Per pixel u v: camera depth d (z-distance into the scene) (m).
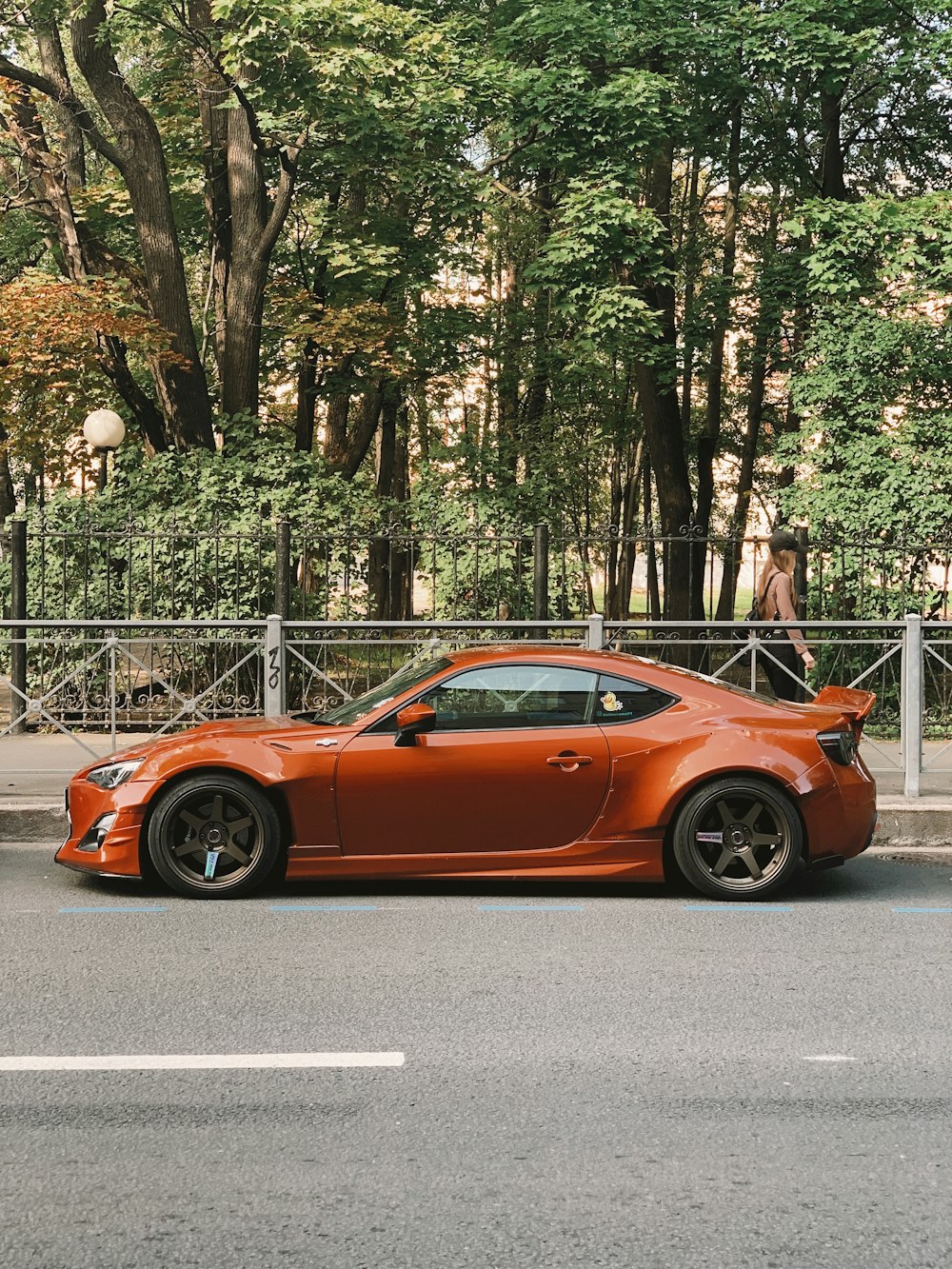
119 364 19.23
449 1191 3.75
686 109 20.70
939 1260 3.36
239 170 19.83
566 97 18.92
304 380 22.88
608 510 37.56
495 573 15.32
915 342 16.88
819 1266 3.33
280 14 16.17
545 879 7.84
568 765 7.59
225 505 16.64
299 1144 4.08
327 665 13.79
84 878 8.20
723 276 23.83
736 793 7.61
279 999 5.63
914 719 10.09
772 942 6.66
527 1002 5.59
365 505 16.86
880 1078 4.70
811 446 17.59
